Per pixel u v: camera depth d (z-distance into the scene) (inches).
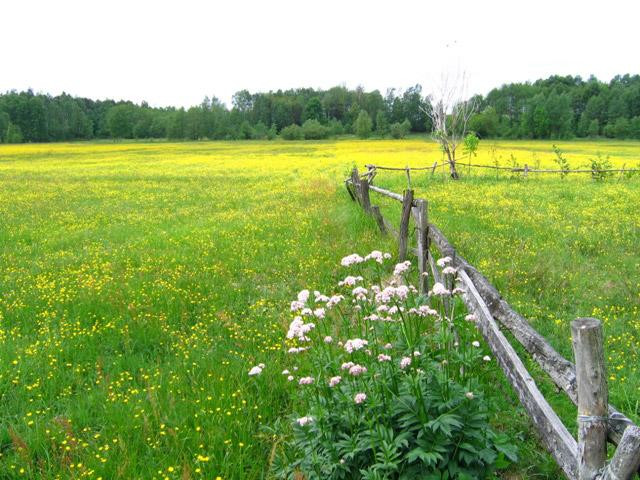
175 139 4854.8
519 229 455.5
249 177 1187.9
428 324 200.4
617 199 642.8
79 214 671.1
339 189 826.2
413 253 316.8
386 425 132.8
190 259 397.4
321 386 149.2
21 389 201.8
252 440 163.6
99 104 6830.7
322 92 7052.2
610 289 300.2
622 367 198.7
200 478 147.3
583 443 102.0
